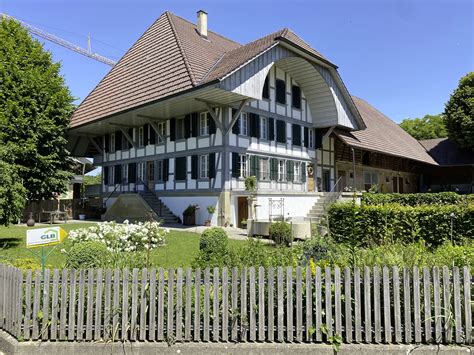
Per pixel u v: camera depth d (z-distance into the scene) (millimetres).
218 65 21375
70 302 4719
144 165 25375
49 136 22250
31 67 21875
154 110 21312
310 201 22438
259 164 22062
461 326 4527
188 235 15125
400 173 37438
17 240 13609
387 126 37688
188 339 4633
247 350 4504
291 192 20984
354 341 4570
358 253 5617
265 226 13008
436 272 4562
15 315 4879
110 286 4723
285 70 24375
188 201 21734
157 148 24281
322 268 5023
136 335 4695
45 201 26688
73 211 28219
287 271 4641
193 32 25469
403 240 9867
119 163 27875
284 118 24250
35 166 21328
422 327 4594
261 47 19922
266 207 19266
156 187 24172
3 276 5188
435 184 40625
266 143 22688
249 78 18484
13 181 10633
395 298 4559
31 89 21156
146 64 24625
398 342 4523
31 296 4895
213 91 17438
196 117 21609
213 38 26703
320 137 27125
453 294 4578
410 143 37875
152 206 22469
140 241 10336
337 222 11102
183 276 4809
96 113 25531
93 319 4777
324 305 4664
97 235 9883
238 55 21297
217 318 4645
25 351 4613
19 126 20375
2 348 4836
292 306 4613
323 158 27766
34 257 9547
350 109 26703
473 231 9133
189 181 21797
